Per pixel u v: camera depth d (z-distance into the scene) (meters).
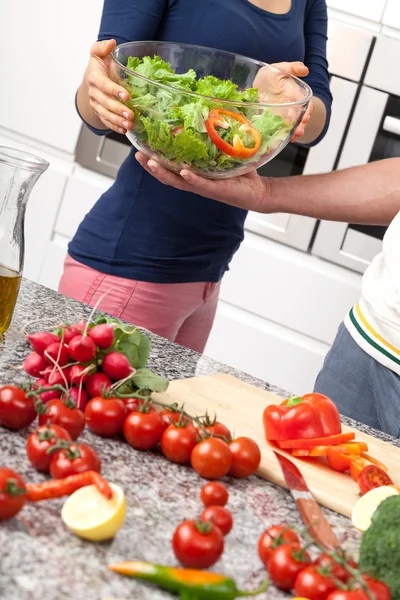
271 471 1.17
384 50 2.65
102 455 1.11
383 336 1.75
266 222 2.82
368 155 2.73
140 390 1.18
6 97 3.09
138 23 1.74
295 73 1.69
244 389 1.47
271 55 1.91
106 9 1.78
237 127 1.39
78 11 2.94
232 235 2.02
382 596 0.86
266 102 1.68
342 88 2.71
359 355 1.80
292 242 2.80
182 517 1.02
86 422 1.15
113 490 0.94
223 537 0.95
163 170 1.51
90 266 1.98
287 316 2.86
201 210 1.92
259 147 1.42
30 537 0.89
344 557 0.87
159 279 1.95
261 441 1.28
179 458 1.13
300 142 2.04
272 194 1.71
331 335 2.83
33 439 1.02
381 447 1.41
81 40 2.95
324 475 1.22
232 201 1.67
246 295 2.89
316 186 1.77
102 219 1.97
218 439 1.12
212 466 1.10
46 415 1.08
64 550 0.88
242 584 0.91
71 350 1.18
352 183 1.78
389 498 0.95
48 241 3.10
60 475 0.98
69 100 2.99
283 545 0.91
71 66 2.97
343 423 1.52
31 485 0.94
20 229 1.33
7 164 1.27
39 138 3.06
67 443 0.99
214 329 2.94
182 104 1.38
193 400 1.36
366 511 1.12
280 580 0.90
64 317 1.57
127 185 1.94
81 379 1.18
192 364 1.56
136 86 1.40
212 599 0.84
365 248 2.74
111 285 1.96
